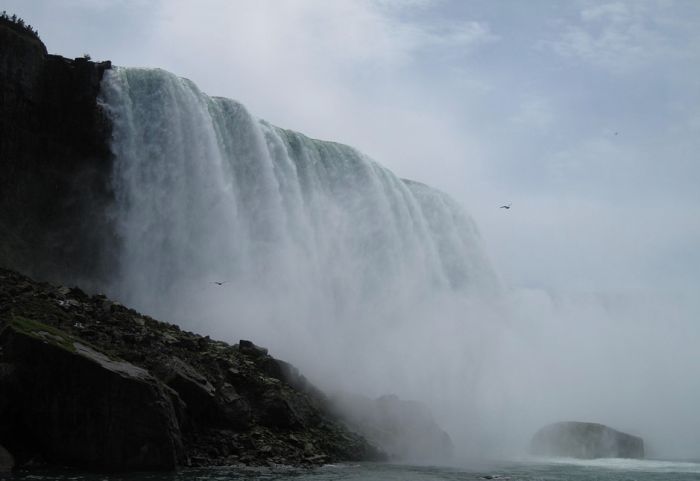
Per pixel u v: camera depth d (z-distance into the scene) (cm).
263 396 4900
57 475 3741
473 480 4550
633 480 5012
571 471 5472
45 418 4003
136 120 7125
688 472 5603
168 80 7294
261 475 4075
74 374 4025
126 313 5169
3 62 6475
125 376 4059
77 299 5122
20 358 4016
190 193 7181
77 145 6819
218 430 4572
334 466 4741
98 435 4000
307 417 5106
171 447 4081
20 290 4884
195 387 4531
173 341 4978
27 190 6488
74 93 6862
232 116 7788
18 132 6519
